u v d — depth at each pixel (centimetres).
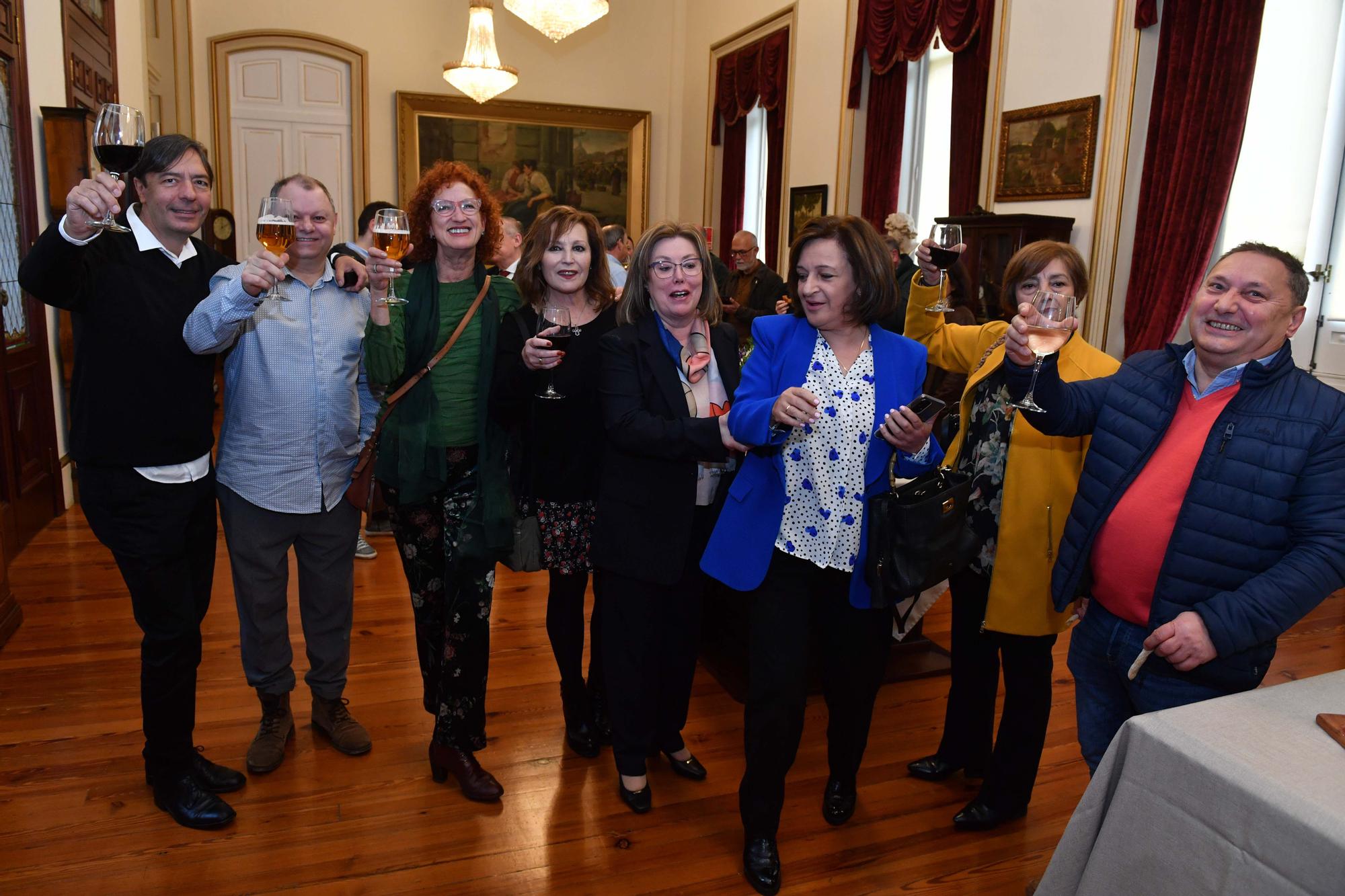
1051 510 212
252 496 240
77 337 205
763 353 215
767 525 207
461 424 237
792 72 928
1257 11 455
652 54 1178
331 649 268
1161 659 169
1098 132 547
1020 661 228
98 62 629
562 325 214
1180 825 122
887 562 196
